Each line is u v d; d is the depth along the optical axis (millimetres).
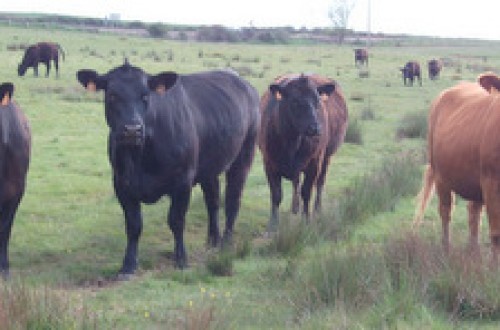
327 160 12953
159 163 10078
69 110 21016
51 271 10078
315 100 11781
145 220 11805
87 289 9586
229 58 47875
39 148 15859
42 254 10609
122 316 8719
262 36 84188
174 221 10352
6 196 9969
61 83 28922
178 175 10227
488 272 8695
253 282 9672
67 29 77500
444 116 10078
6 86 9508
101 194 13070
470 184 9539
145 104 9805
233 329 8344
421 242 9414
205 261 10414
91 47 52719
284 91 11773
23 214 11836
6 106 9961
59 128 18344
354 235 11172
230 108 11164
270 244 10688
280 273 9711
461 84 10438
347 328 8133
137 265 10180
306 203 12211
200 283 9672
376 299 8578
